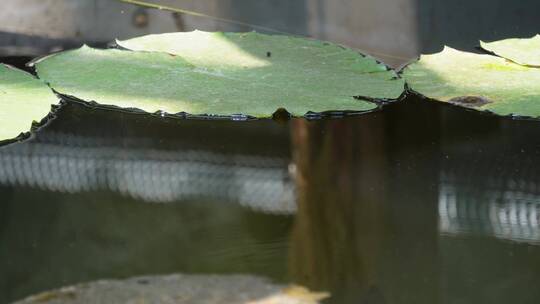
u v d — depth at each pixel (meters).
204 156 2.00
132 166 1.96
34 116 2.09
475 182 1.91
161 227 1.69
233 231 1.67
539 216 1.78
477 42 2.89
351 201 1.82
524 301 1.48
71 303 1.40
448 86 2.37
